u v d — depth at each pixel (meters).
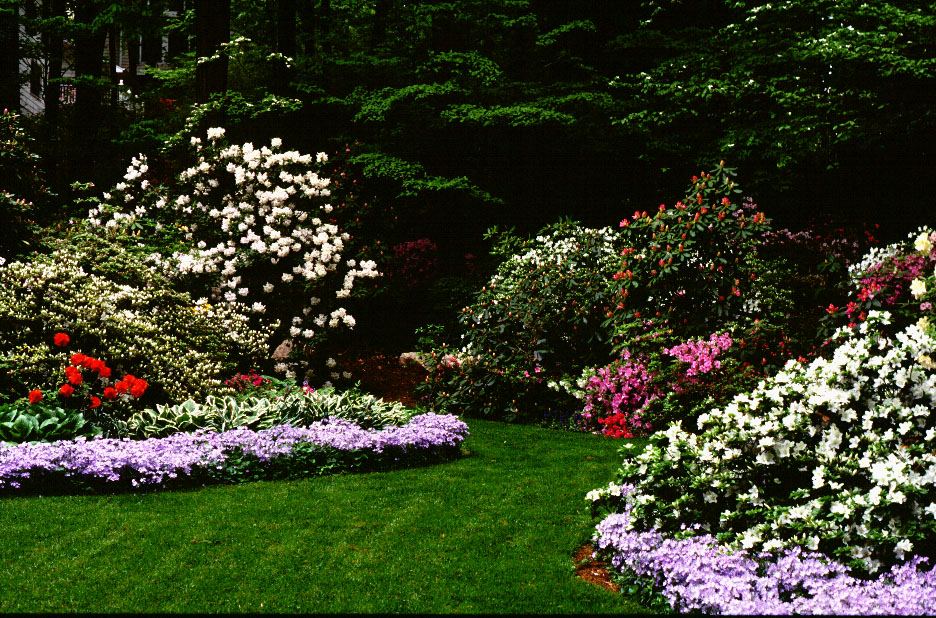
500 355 9.73
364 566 4.55
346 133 15.60
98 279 8.67
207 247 11.77
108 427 7.07
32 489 5.86
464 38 15.60
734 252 8.73
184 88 18.70
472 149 15.02
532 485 6.32
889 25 11.71
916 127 12.20
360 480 6.51
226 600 4.05
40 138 17.11
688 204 8.80
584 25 14.84
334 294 11.47
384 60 15.24
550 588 4.25
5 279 7.96
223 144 12.29
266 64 16.62
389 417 8.26
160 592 4.13
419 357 11.06
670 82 13.55
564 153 15.20
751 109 13.26
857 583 3.73
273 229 11.43
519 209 15.28
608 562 4.64
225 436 6.82
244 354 10.20
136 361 8.00
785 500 4.52
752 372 7.92
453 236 15.12
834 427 4.50
